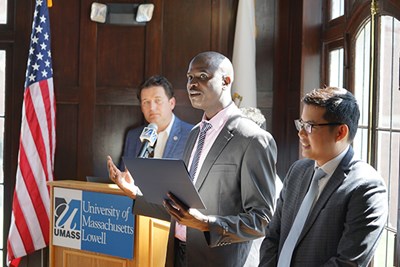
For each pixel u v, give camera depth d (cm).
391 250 319
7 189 511
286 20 502
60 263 378
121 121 506
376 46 342
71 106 508
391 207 321
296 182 254
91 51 505
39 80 478
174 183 257
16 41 507
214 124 302
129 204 348
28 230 473
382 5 333
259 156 286
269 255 258
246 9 488
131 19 502
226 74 302
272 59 504
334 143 236
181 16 505
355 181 232
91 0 505
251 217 278
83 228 365
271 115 504
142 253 350
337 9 429
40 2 484
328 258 232
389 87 327
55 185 376
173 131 434
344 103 235
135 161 265
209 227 270
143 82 473
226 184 292
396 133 316
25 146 474
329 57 445
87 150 506
